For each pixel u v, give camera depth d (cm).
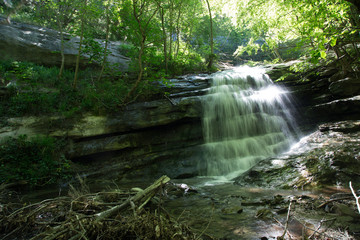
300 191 528
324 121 1006
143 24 967
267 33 1223
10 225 351
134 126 897
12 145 742
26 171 714
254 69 1403
